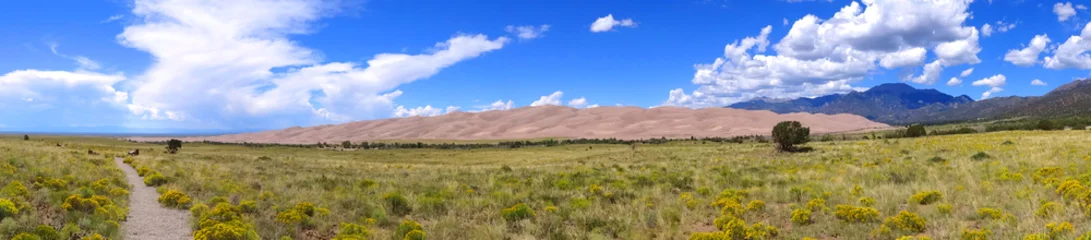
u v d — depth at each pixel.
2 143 41.41
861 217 10.87
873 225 10.39
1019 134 48.34
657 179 21.91
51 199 12.13
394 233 11.44
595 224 12.16
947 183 16.02
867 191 14.73
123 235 10.02
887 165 24.14
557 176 25.97
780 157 36.69
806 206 12.63
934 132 72.00
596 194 17.88
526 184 22.25
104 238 9.21
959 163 22.36
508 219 13.10
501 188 20.53
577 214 13.23
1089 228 8.50
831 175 20.92
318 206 14.54
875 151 35.84
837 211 11.37
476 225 12.67
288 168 35.78
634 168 31.73
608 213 13.55
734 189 17.25
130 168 27.47
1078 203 10.41
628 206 14.37
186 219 12.38
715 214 12.91
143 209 13.48
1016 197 12.10
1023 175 16.55
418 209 15.21
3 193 11.57
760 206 13.02
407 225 11.52
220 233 9.49
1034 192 12.52
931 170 19.92
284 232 11.16
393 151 107.38
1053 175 15.83
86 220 10.18
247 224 10.99
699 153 47.62
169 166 27.81
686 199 15.44
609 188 19.50
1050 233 8.55
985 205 11.47
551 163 49.41
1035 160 21.23
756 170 25.94
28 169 18.64
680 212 13.11
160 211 13.33
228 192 17.33
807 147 45.66
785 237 9.89
